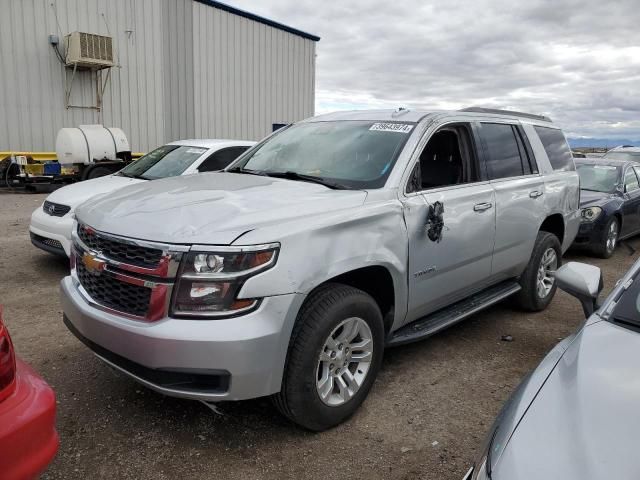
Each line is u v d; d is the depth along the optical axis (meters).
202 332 2.67
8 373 2.03
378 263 3.34
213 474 2.85
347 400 3.29
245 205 3.10
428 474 2.92
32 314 5.12
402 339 3.76
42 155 16.95
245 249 2.73
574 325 5.35
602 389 1.89
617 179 9.72
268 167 4.31
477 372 4.19
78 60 17.62
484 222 4.35
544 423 1.79
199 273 2.71
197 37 22.52
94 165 14.71
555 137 5.94
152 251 2.81
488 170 4.64
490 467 1.72
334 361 3.21
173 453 3.02
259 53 25.16
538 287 5.50
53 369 3.97
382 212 3.40
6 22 17.02
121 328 2.82
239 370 2.71
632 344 2.17
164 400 3.57
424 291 3.85
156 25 20.69
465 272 4.27
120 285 2.94
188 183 3.77
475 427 3.39
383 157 3.86
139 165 8.32
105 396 3.60
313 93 28.39
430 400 3.71
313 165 4.06
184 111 22.45
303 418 3.08
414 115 4.27
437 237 3.83
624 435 1.67
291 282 2.84
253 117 25.34
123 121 20.12
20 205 12.38
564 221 5.71
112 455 2.98
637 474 1.52
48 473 2.80
